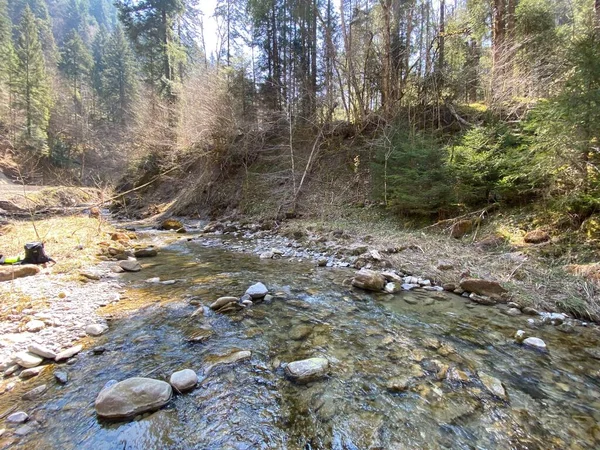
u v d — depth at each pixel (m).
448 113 10.17
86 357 2.75
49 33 41.03
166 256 6.89
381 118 10.60
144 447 1.81
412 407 2.17
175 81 17.78
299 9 13.88
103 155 26.06
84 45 41.53
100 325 3.35
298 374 2.48
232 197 13.09
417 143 7.93
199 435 1.91
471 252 5.64
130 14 18.95
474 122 9.15
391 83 10.84
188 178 15.73
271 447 1.83
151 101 17.25
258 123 13.92
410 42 11.73
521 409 2.15
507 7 9.57
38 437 1.88
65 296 4.12
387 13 10.52
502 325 3.46
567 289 4.00
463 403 2.21
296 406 2.18
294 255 6.91
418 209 7.80
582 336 3.21
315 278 5.19
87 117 31.39
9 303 3.77
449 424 2.01
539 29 9.11
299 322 3.52
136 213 15.23
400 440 1.89
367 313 3.78
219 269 5.78
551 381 2.47
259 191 12.51
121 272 5.52
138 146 17.06
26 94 26.95
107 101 34.78
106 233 9.02
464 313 3.79
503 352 2.90
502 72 8.60
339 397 2.27
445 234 6.87
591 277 4.04
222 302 3.87
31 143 24.75
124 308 3.84
